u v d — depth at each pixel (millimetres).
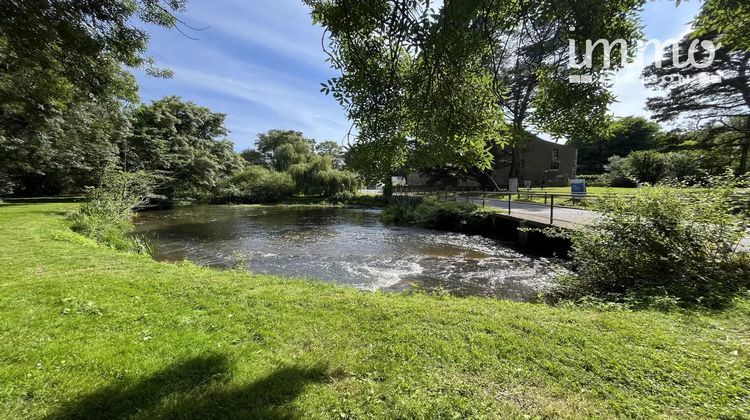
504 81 2555
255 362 2404
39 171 16375
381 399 2000
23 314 3107
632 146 39156
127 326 2961
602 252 4965
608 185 24969
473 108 2461
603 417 1845
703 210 4395
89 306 3346
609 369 2305
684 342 2674
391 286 6660
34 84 5270
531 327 3012
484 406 1935
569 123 2510
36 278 4336
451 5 2043
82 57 4281
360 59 2434
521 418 1837
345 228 15117
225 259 9031
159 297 3811
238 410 1876
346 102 2639
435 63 2232
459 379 2217
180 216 19328
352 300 3865
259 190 29016
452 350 2600
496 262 8695
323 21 2422
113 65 5258
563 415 1860
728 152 20000
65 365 2268
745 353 2488
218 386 2090
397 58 2404
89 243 7863
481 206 15352
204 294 3992
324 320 3230
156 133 24734
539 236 9852
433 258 9195
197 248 10484
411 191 29719
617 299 4332
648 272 4566
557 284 6008
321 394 2041
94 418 1796
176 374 2209
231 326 3053
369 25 2260
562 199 18094
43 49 3855
